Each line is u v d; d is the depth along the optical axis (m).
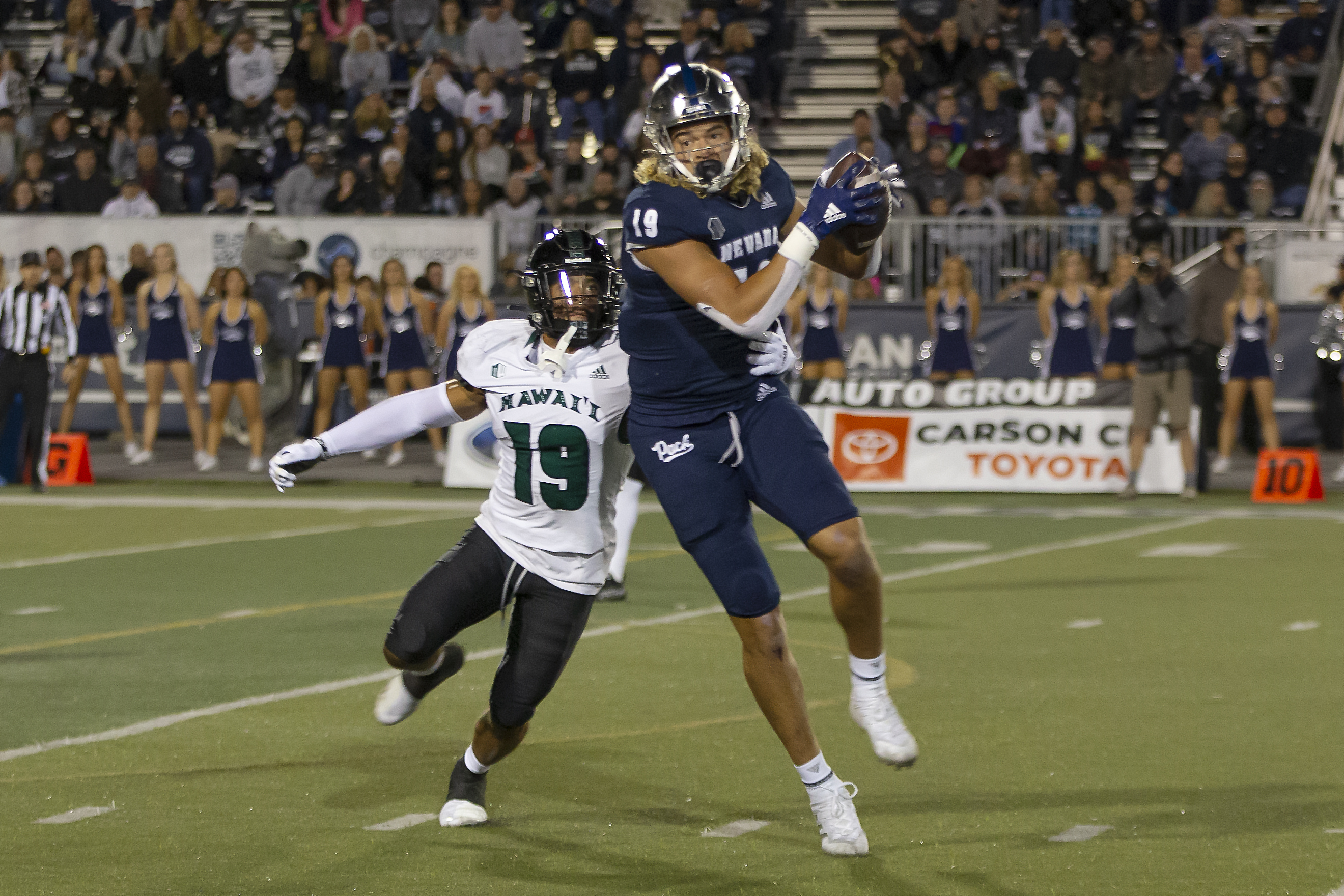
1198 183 69.75
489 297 64.25
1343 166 70.25
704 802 19.06
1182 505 51.19
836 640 29.44
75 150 76.50
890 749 16.66
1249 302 56.69
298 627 30.75
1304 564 38.53
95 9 83.75
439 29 80.75
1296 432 64.06
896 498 53.44
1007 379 60.94
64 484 56.78
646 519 48.59
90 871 16.38
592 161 74.00
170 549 41.72
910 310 62.56
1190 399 52.22
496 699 17.70
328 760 21.08
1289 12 79.50
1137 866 16.45
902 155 70.06
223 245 67.94
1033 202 66.38
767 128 77.00
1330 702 24.22
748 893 15.69
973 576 37.09
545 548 17.52
